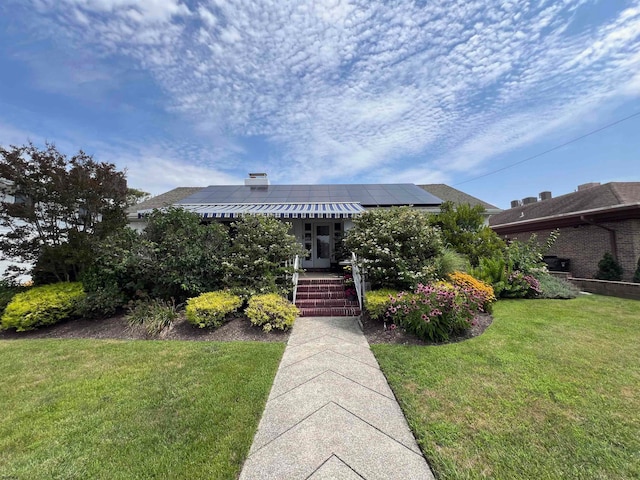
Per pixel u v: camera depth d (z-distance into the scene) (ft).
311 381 21.63
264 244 44.06
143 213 51.83
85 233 44.21
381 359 25.13
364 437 15.14
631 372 21.08
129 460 13.67
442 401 18.03
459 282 39.01
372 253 40.86
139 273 39.78
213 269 41.98
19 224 43.62
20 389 20.74
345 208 61.46
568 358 23.63
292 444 14.67
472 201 80.94
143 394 19.80
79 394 19.93
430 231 42.70
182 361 25.52
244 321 36.37
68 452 14.30
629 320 34.24
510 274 48.91
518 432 14.90
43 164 41.88
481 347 26.37
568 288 49.88
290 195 75.66
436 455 13.50
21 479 12.70
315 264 67.31
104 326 36.58
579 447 13.69
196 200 71.31
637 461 12.78
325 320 39.32
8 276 47.19
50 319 36.65
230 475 12.66
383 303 34.45
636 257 57.62
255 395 19.48
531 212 94.22
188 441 14.93
